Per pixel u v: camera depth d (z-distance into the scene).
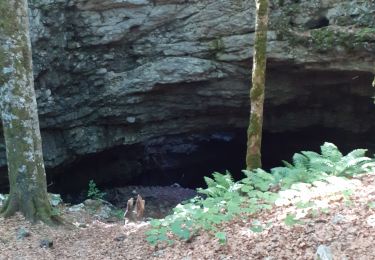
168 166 29.94
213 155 29.83
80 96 19.38
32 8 17.19
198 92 19.86
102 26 18.39
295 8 18.03
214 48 18.69
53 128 19.59
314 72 18.67
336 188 7.52
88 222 10.04
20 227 8.52
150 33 18.86
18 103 8.80
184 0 18.42
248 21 18.30
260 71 9.45
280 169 9.30
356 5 17.33
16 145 8.94
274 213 7.23
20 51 8.73
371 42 16.86
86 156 21.19
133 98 19.73
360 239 5.71
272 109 21.27
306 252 5.72
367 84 18.73
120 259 6.86
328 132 22.50
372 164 8.79
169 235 7.31
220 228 7.03
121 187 25.47
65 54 18.41
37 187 9.05
